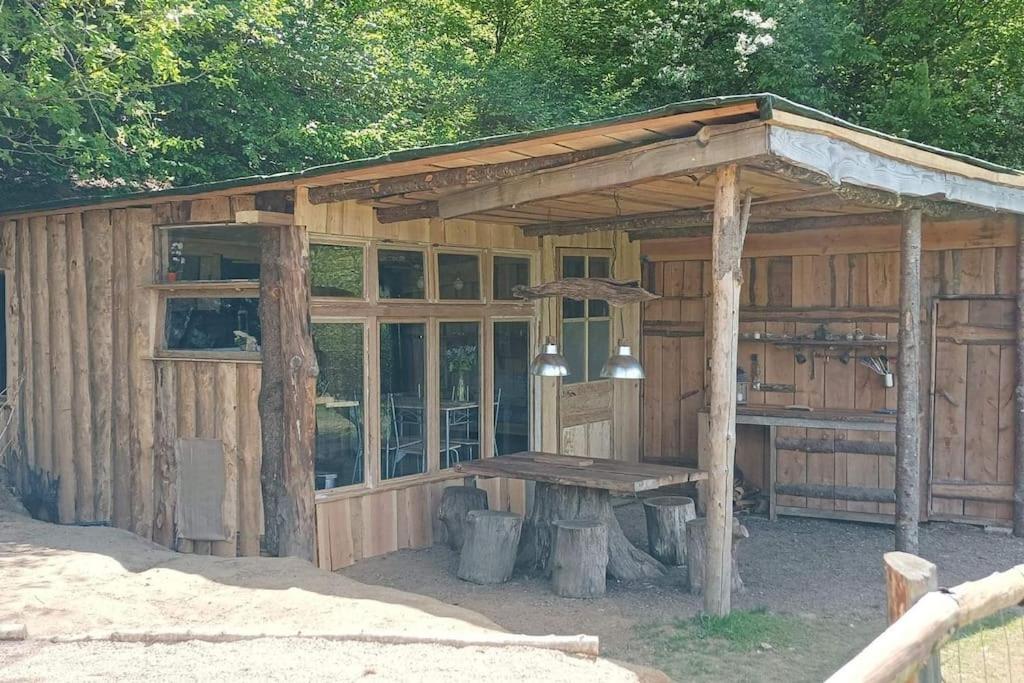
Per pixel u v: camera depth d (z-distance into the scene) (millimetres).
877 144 5719
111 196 7652
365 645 4395
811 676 4957
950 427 8898
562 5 17203
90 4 9820
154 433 7707
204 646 4383
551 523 7016
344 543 7328
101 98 9938
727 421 5645
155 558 6301
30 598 5207
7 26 8953
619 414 10328
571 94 16250
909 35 14477
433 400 8133
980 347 8766
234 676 3961
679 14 15469
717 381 5621
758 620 5785
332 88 13453
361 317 7477
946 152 6371
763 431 9789
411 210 7352
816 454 9281
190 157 11898
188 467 7504
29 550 6305
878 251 9078
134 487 7820
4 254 9016
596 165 5711
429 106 15391
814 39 14133
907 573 3273
